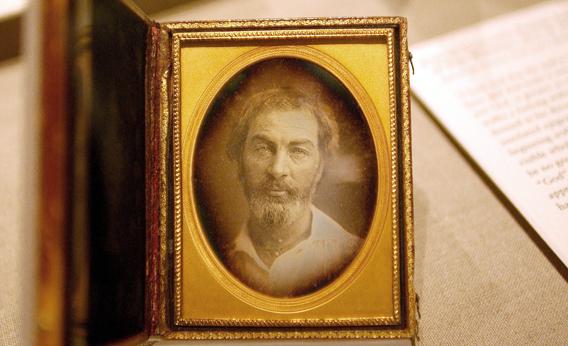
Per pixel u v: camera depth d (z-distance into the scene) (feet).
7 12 1.26
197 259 1.07
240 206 1.07
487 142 1.24
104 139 0.97
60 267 0.91
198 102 1.08
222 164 1.07
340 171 1.07
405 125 1.06
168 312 1.06
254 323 1.05
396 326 1.05
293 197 1.07
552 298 1.15
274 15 1.36
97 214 0.96
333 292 1.06
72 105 0.93
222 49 1.08
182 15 1.35
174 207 1.07
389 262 1.06
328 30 1.07
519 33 1.32
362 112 1.07
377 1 1.36
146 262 1.04
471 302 1.16
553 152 1.22
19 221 1.23
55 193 0.91
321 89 1.08
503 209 1.21
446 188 1.23
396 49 1.07
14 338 1.16
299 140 1.07
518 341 1.13
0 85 1.30
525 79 1.28
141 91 1.05
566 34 1.31
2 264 1.20
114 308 0.98
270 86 1.08
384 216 1.06
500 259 1.18
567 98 1.26
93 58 0.96
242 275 1.06
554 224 1.18
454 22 1.35
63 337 0.92
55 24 0.93
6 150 1.27
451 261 1.18
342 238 1.06
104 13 0.99
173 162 1.07
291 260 1.06
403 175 1.06
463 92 1.28
